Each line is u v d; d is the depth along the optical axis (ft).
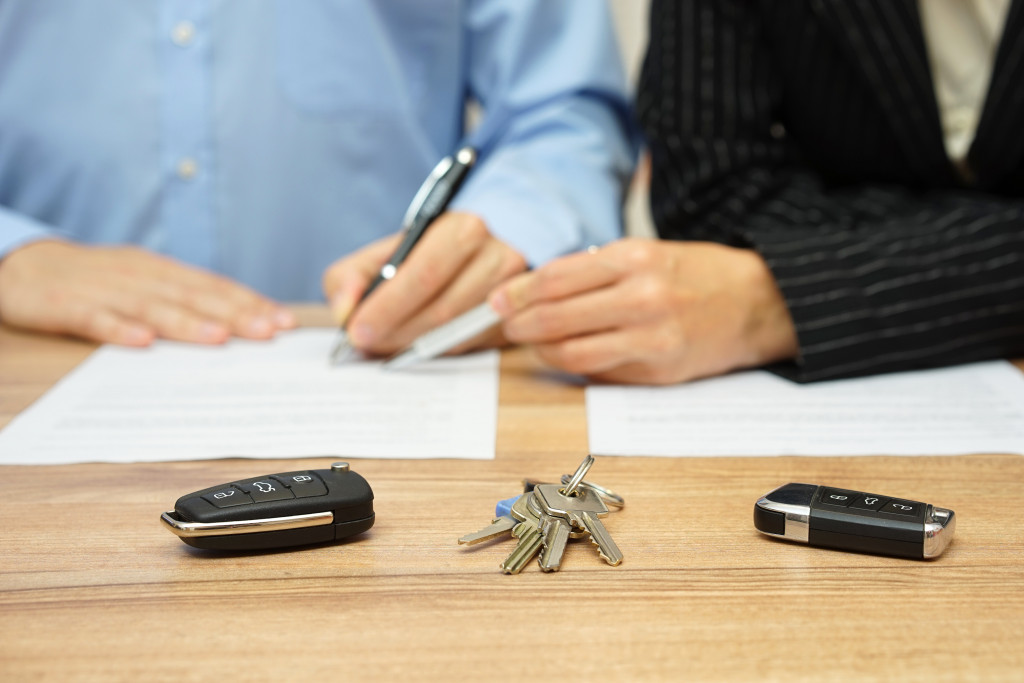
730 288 2.71
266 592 1.44
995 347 2.79
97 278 3.55
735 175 3.62
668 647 1.26
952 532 1.54
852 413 2.37
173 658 1.25
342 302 3.14
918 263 2.77
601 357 2.62
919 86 3.47
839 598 1.40
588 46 4.57
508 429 2.33
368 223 5.23
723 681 1.18
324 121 5.03
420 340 2.89
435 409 2.48
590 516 1.63
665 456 2.11
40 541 1.66
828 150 3.80
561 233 3.56
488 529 1.60
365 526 1.65
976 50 3.66
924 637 1.28
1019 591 1.42
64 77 4.85
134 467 2.09
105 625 1.34
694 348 2.63
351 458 2.13
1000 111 3.29
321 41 4.94
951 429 2.24
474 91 5.38
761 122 3.73
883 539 1.53
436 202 3.22
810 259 2.73
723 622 1.33
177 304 3.45
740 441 2.19
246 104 4.95
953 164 3.59
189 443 2.23
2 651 1.27
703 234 3.59
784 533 1.61
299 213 5.12
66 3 4.79
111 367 2.96
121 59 4.85
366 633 1.31
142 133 4.91
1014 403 2.42
